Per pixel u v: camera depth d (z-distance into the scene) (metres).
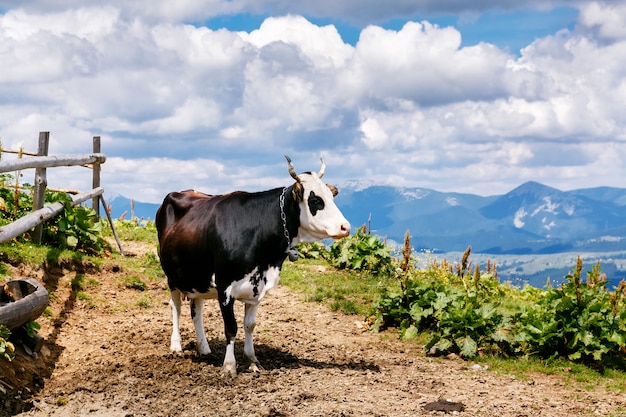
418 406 7.70
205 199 8.94
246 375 8.27
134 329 10.35
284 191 8.18
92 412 7.10
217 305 12.57
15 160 10.42
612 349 10.32
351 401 7.71
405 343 11.12
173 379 8.12
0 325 7.41
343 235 7.95
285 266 16.25
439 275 16.42
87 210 14.45
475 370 9.77
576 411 7.97
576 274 10.51
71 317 10.42
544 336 10.30
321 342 10.70
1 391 7.21
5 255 11.09
